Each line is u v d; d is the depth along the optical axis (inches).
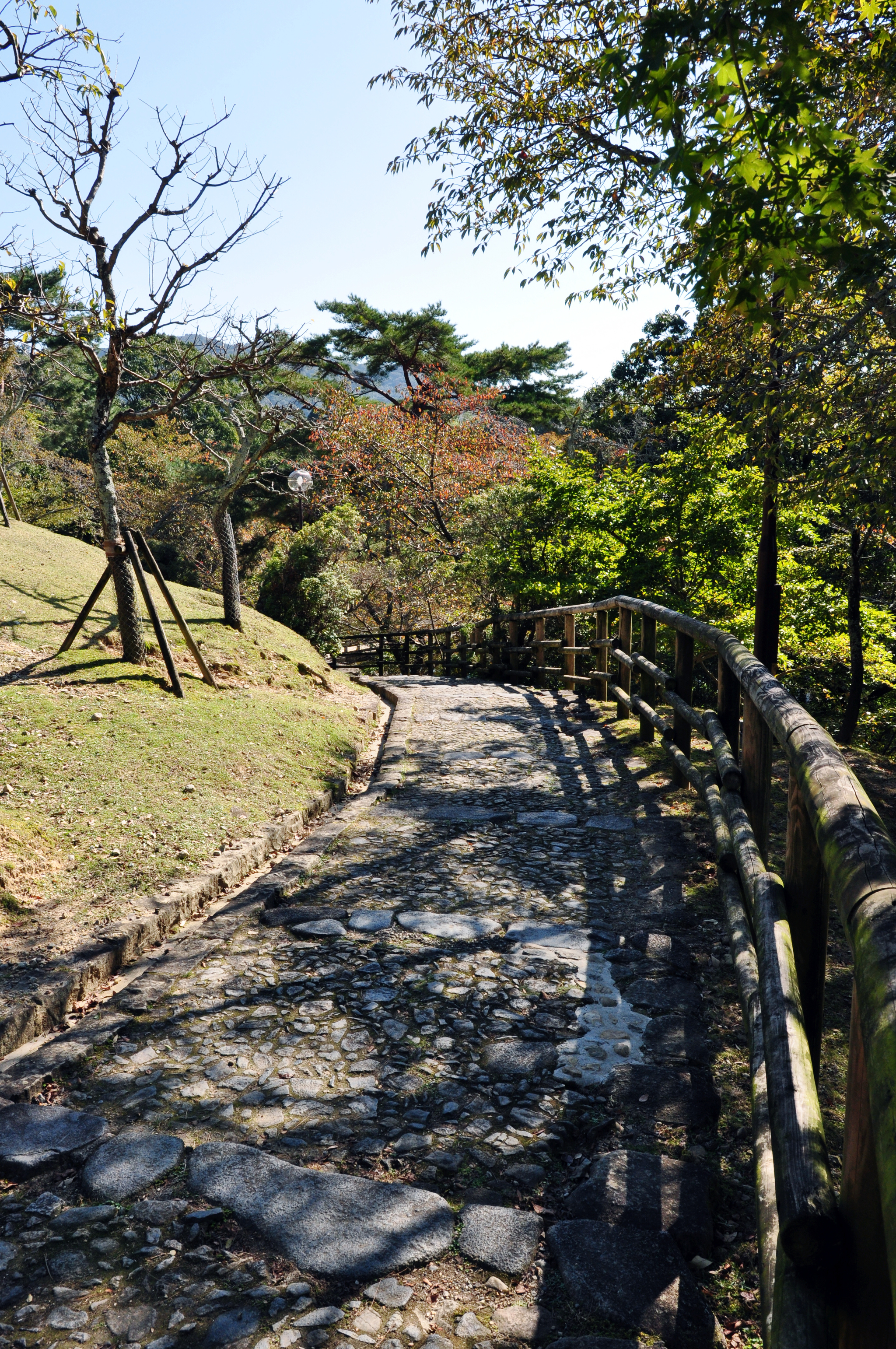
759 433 244.7
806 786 67.4
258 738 257.3
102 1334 73.4
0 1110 104.1
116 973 137.4
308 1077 110.7
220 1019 124.8
